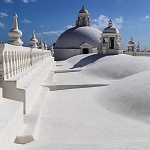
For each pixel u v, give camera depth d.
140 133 10.07
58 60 63.81
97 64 32.84
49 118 12.09
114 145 7.75
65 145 7.62
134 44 60.16
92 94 18.08
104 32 41.56
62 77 28.67
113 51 40.59
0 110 7.43
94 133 9.98
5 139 5.97
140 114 12.55
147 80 16.41
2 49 9.20
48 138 9.20
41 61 25.91
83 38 62.72
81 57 46.97
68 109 13.99
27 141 8.10
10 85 9.85
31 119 9.99
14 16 15.27
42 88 18.45
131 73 28.19
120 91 15.94
